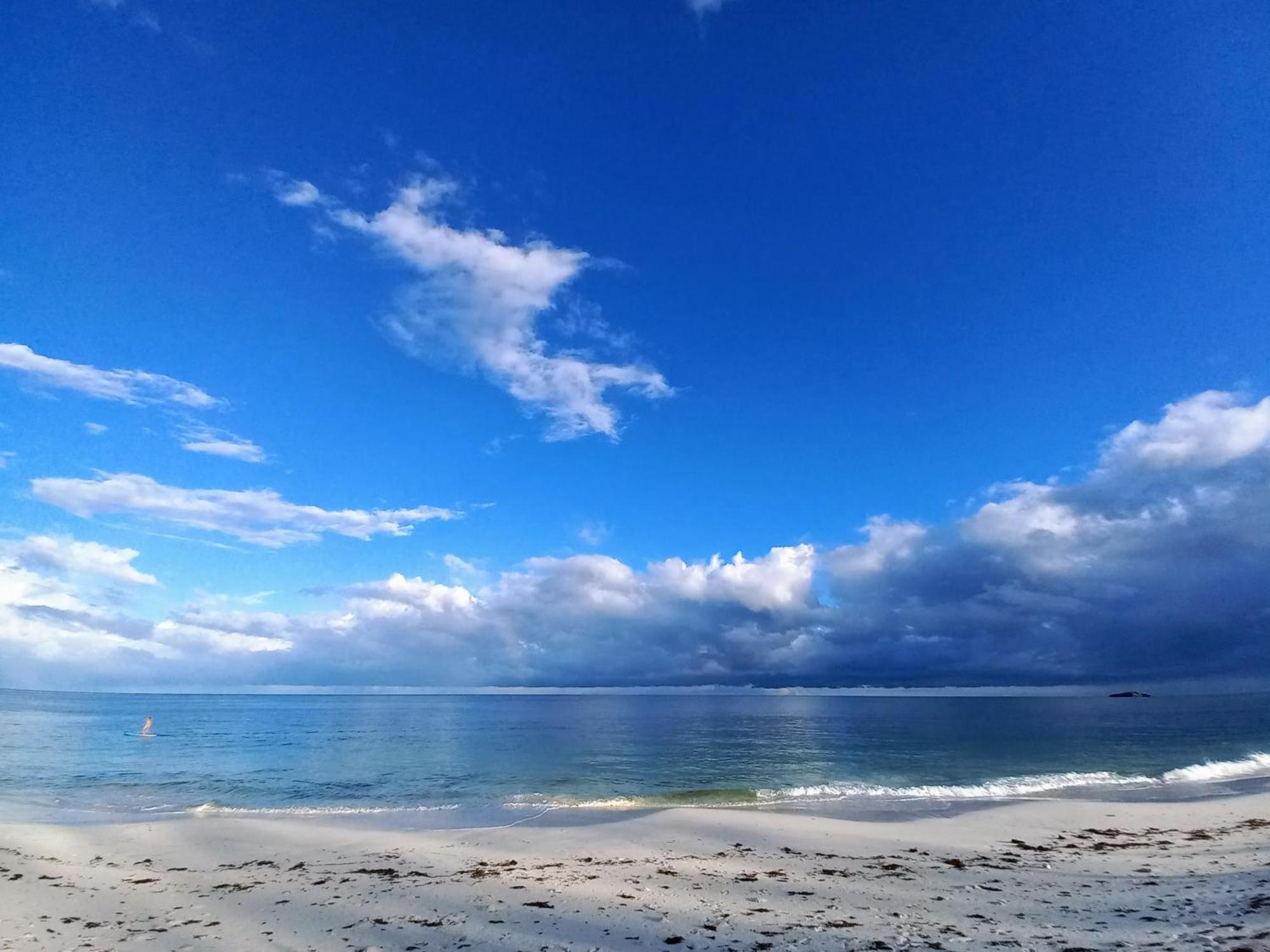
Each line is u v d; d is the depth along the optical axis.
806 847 16.91
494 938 10.30
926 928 10.16
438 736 59.75
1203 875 12.91
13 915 11.76
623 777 32.31
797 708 149.12
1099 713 104.62
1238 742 45.94
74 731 62.62
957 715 102.00
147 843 17.95
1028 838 17.64
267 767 36.19
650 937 10.12
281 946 10.13
